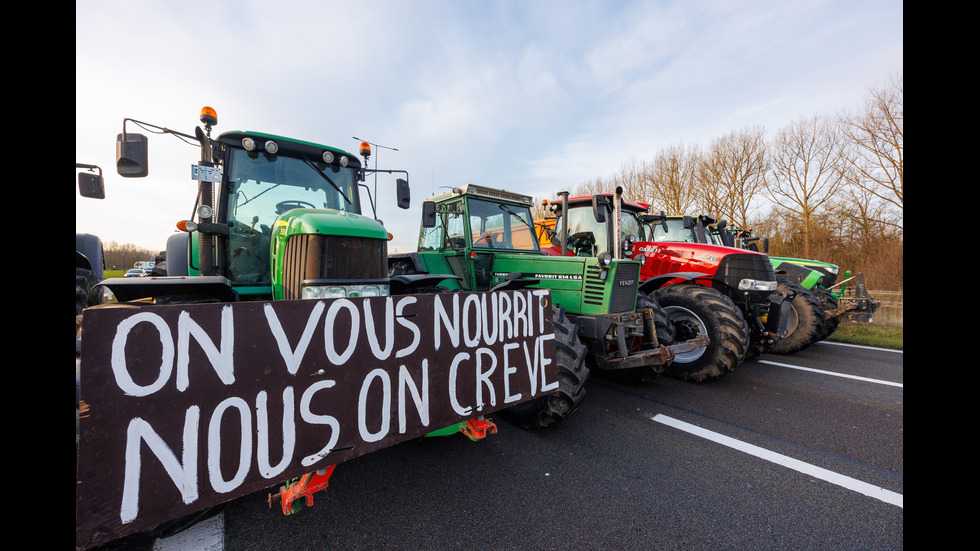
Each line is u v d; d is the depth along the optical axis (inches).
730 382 171.8
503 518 77.1
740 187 911.0
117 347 41.6
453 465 97.7
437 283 150.7
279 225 95.6
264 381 50.2
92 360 40.3
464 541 70.5
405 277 133.6
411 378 64.0
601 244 203.0
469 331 72.2
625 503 82.4
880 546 69.4
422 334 65.6
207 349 46.4
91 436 40.2
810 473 94.9
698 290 169.5
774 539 71.7
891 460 101.3
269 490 86.7
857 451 106.5
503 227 175.8
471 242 161.9
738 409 138.3
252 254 114.3
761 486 89.2
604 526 75.0
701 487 88.6
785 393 156.3
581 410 136.9
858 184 758.5
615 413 134.1
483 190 165.6
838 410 137.4
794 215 860.6
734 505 82.0
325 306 55.5
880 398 150.2
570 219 219.9
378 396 60.2
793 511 80.0
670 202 960.3
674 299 173.6
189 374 45.4
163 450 43.9
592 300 140.2
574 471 95.2
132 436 42.3
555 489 87.5
